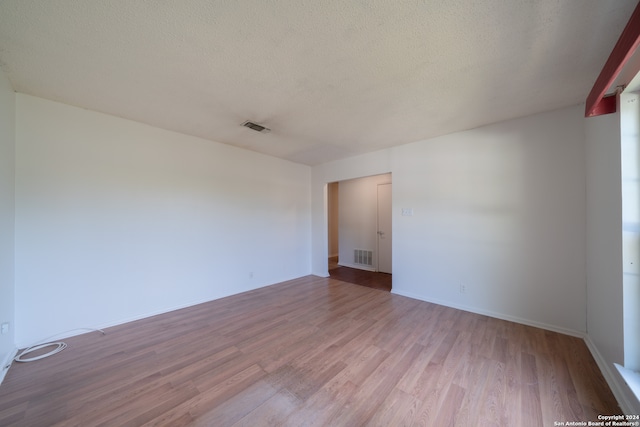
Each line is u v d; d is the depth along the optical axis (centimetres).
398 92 222
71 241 251
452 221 331
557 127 257
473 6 130
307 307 333
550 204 261
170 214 323
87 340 242
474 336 247
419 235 364
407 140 362
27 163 229
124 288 284
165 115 275
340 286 439
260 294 393
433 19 139
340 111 262
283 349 225
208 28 146
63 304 246
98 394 166
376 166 419
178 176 330
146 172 302
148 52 168
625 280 158
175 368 196
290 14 136
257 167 430
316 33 150
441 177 341
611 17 134
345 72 192
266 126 307
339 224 645
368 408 154
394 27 145
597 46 159
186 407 155
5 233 201
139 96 231
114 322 276
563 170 254
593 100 159
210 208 364
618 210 167
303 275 520
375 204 570
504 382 177
